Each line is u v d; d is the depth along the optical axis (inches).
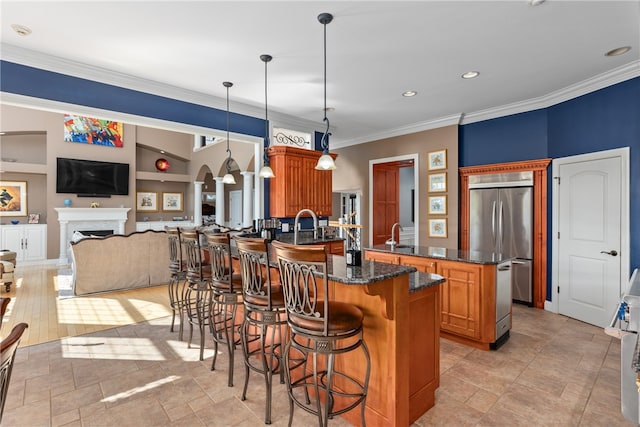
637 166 133.6
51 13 100.1
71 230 339.9
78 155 351.9
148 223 409.4
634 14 100.0
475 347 125.8
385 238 268.8
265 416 84.6
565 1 94.0
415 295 83.1
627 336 68.4
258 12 99.9
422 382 85.5
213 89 164.1
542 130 178.4
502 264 126.3
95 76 140.0
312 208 206.1
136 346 128.0
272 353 85.2
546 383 100.2
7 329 145.1
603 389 96.8
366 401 80.5
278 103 185.3
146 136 407.5
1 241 308.2
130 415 85.0
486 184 196.9
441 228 215.2
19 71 125.1
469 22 105.1
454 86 159.9
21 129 321.1
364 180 263.4
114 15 101.3
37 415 84.7
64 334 139.8
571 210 161.2
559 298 167.2
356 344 72.1
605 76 142.9
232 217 480.4
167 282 223.0
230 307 130.0
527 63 134.3
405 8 97.7
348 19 103.5
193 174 439.2
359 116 209.5
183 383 100.7
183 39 116.1
